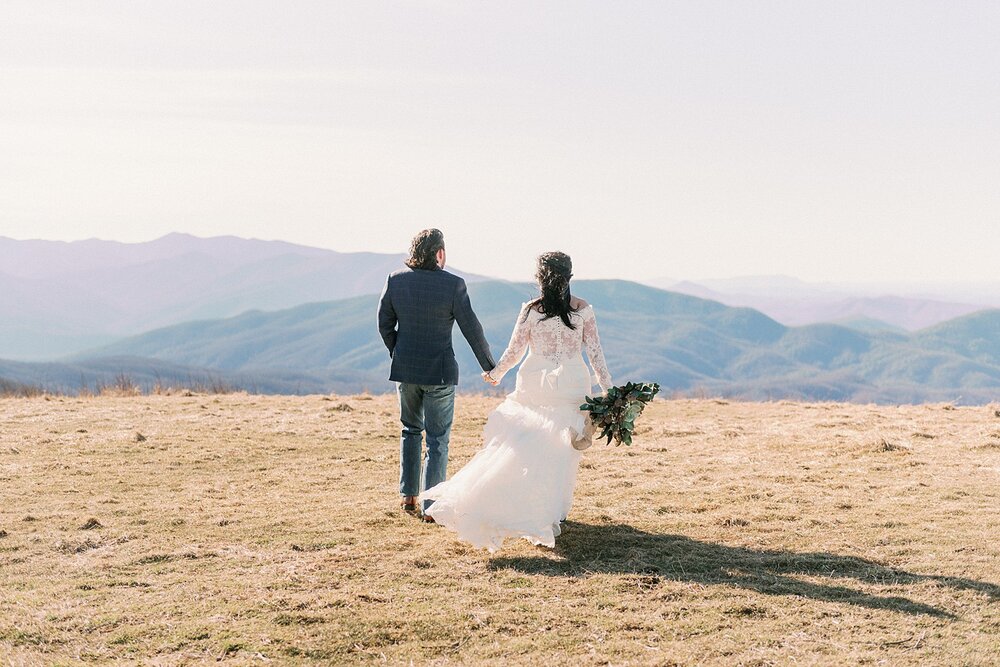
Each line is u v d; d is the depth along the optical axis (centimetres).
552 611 470
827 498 741
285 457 972
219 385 1845
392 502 736
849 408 1479
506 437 600
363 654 416
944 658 401
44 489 790
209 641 429
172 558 571
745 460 936
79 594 498
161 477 853
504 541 613
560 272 615
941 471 861
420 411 703
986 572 527
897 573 529
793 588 503
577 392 612
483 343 666
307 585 512
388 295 672
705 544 599
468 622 454
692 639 429
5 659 411
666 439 1104
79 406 1448
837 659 402
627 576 525
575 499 746
